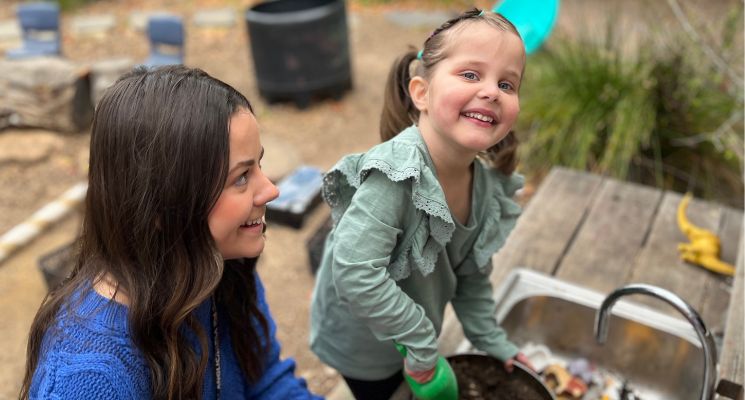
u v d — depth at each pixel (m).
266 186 0.93
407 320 1.10
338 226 1.10
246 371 1.19
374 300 1.07
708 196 3.28
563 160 3.38
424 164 1.08
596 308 1.63
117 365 0.85
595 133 3.36
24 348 2.75
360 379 1.51
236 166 0.87
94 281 0.89
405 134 1.14
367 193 1.07
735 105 3.23
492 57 1.01
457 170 1.15
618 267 2.00
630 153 3.19
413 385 1.20
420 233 1.11
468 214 1.24
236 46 5.99
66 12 6.74
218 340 1.11
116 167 0.85
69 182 4.04
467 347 1.54
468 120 1.02
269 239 3.48
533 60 3.77
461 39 1.03
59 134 4.53
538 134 3.49
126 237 0.87
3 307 3.01
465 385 1.33
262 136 4.53
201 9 6.77
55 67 4.45
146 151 0.83
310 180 3.76
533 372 1.31
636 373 1.64
